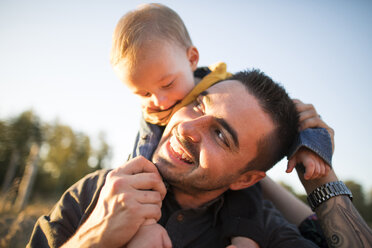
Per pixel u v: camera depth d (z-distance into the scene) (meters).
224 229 0.36
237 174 0.38
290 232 0.40
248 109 0.37
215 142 0.36
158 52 0.45
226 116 0.36
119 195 0.28
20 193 4.45
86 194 0.36
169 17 0.51
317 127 0.41
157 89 0.45
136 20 0.47
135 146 0.46
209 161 0.35
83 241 0.27
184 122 0.35
